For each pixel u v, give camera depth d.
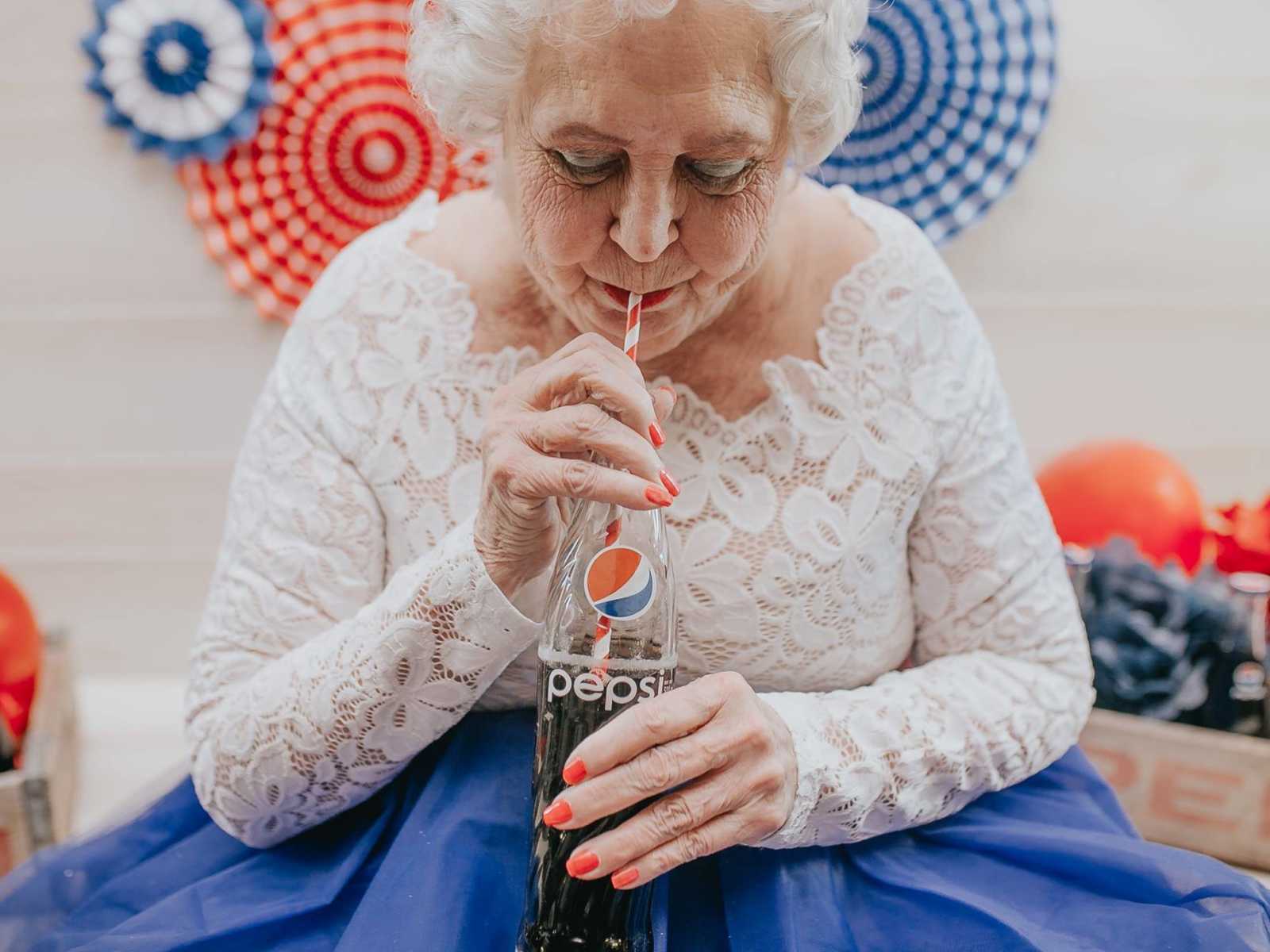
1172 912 0.85
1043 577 1.04
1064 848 0.91
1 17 1.75
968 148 1.77
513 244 1.00
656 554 0.80
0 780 1.37
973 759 0.94
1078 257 1.88
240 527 1.00
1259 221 1.87
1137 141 1.84
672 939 0.88
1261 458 1.94
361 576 0.99
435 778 0.94
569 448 0.77
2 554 1.92
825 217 1.03
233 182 1.79
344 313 1.02
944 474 1.03
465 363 1.00
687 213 0.77
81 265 1.84
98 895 0.97
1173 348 1.91
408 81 0.89
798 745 0.85
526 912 0.80
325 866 0.95
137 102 1.75
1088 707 1.05
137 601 1.95
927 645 1.07
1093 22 1.81
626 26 0.68
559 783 0.79
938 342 1.02
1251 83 1.82
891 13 1.72
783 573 0.97
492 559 0.82
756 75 0.73
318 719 0.88
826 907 0.87
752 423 0.98
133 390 1.88
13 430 1.88
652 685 0.78
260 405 1.04
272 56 1.74
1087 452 1.60
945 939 0.86
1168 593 1.43
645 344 0.87
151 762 1.73
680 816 0.75
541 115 0.74
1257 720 1.42
